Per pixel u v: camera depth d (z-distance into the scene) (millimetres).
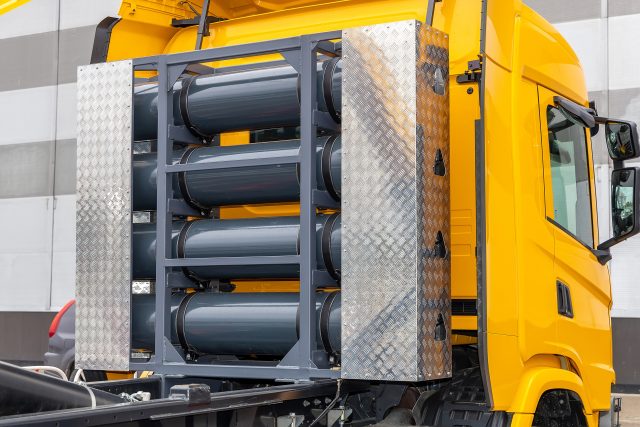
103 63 5031
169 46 5980
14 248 19906
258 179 4695
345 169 4371
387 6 5258
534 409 4551
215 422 3732
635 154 5230
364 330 4238
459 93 4844
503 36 4777
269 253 4613
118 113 4957
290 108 4691
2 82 20250
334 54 4684
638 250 13375
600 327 5469
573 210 5348
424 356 4176
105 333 4848
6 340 18797
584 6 13961
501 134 4629
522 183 4773
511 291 4574
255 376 4465
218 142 5219
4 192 20109
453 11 4949
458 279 4750
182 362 4684
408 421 4781
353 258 4301
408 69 4285
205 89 4895
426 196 4285
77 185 5004
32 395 3455
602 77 13805
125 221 4867
